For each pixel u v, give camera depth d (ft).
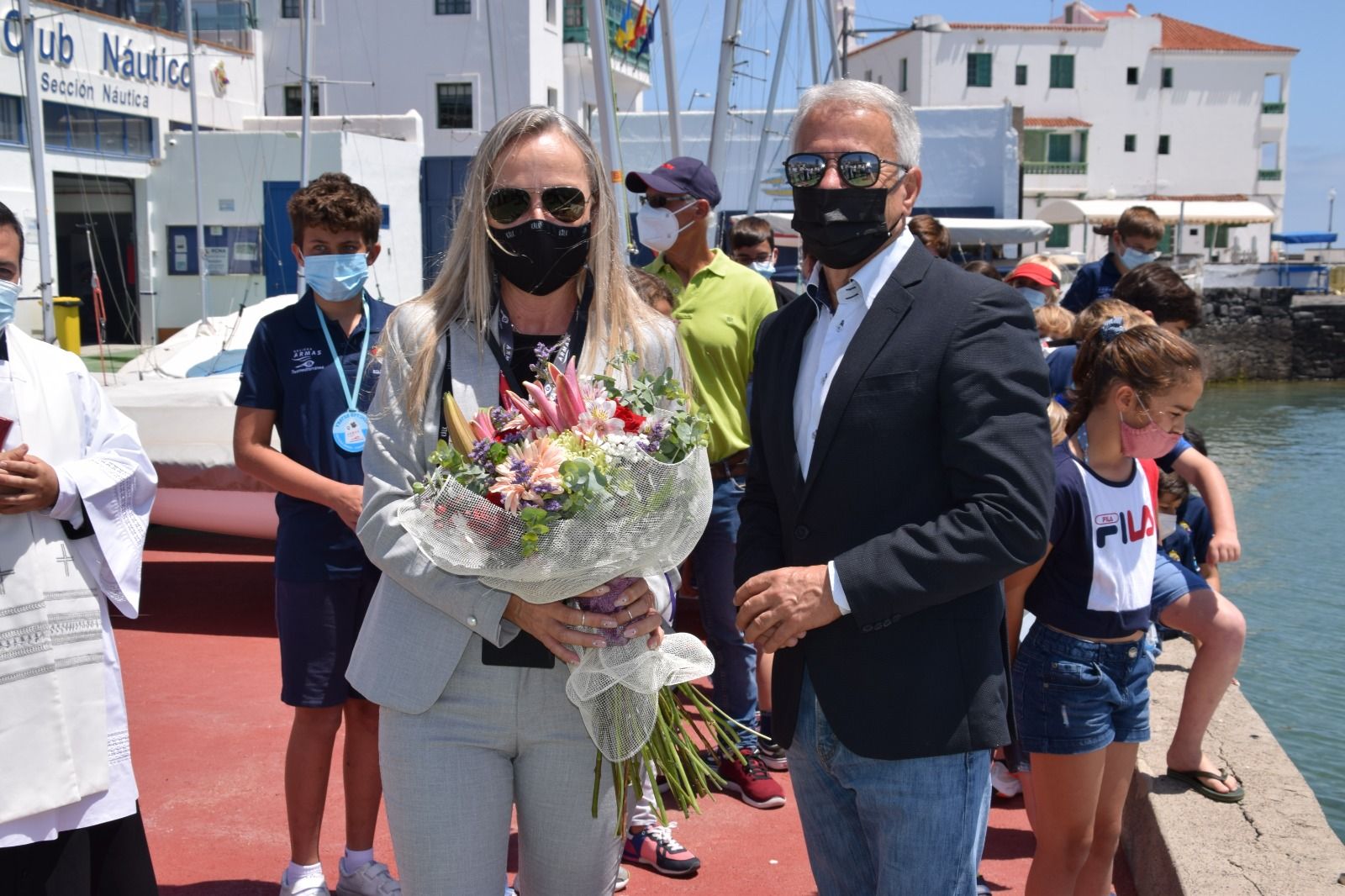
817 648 7.97
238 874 12.32
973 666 7.75
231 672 18.93
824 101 8.09
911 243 8.09
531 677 7.63
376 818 11.75
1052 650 9.87
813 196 7.93
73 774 8.47
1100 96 185.47
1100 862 10.77
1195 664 12.40
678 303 14.80
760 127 90.84
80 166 78.64
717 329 14.51
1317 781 21.68
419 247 93.71
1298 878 10.64
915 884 7.75
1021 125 94.48
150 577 25.14
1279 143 194.59
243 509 21.94
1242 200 189.57
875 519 7.77
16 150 72.64
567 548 6.80
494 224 7.84
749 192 91.76
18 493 8.33
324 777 11.43
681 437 7.11
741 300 14.75
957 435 7.45
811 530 8.01
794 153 8.06
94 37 78.95
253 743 15.92
